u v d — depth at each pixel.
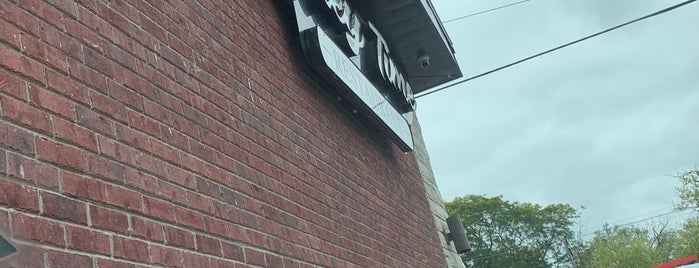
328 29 4.84
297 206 3.42
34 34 2.02
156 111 2.50
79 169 1.96
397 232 5.05
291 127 3.79
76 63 2.16
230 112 3.12
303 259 3.22
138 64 2.52
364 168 4.86
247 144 3.16
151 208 2.21
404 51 6.65
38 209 1.74
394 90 6.07
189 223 2.40
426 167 7.65
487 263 44.06
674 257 36.56
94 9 2.39
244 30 3.71
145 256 2.08
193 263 2.31
